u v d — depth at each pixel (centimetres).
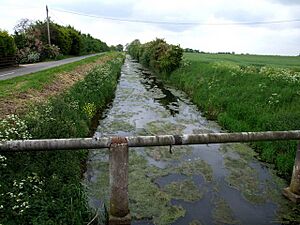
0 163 620
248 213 685
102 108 1653
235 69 2061
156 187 789
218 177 862
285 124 1051
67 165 729
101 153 1017
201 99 1877
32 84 1330
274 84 1536
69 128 904
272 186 816
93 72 2141
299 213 689
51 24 4897
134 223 631
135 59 8050
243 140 650
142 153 1023
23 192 572
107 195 738
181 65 3084
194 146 1110
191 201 729
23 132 726
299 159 712
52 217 548
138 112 1634
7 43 2608
